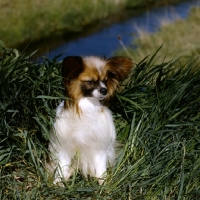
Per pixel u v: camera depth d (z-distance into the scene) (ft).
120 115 20.61
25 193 16.92
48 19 62.59
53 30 61.52
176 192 17.52
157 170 17.98
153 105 19.56
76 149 18.28
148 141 18.85
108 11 70.33
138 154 18.88
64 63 16.99
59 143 17.98
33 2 64.49
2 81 18.28
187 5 76.64
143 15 70.28
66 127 17.78
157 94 19.48
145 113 19.47
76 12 66.23
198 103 19.94
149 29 61.72
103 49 55.42
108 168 19.13
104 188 17.60
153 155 18.45
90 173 19.03
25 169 18.49
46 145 19.31
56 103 20.12
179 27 57.98
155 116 19.06
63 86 20.24
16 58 20.68
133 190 17.61
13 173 17.60
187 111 19.72
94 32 62.44
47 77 19.54
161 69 20.75
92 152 18.53
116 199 17.46
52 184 17.62
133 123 19.12
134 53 50.75
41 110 19.26
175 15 65.46
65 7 66.18
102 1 71.41
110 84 18.45
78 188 17.12
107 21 67.26
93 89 17.34
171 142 18.93
